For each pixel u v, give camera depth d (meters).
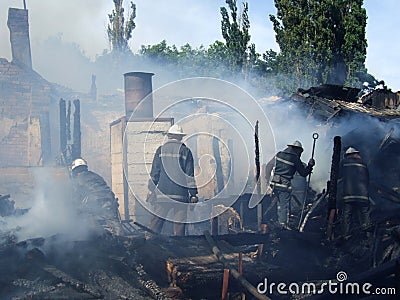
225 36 23.62
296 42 19.92
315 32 19.62
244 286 5.22
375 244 6.48
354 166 7.29
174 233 8.00
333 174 6.88
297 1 19.91
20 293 5.30
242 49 23.34
